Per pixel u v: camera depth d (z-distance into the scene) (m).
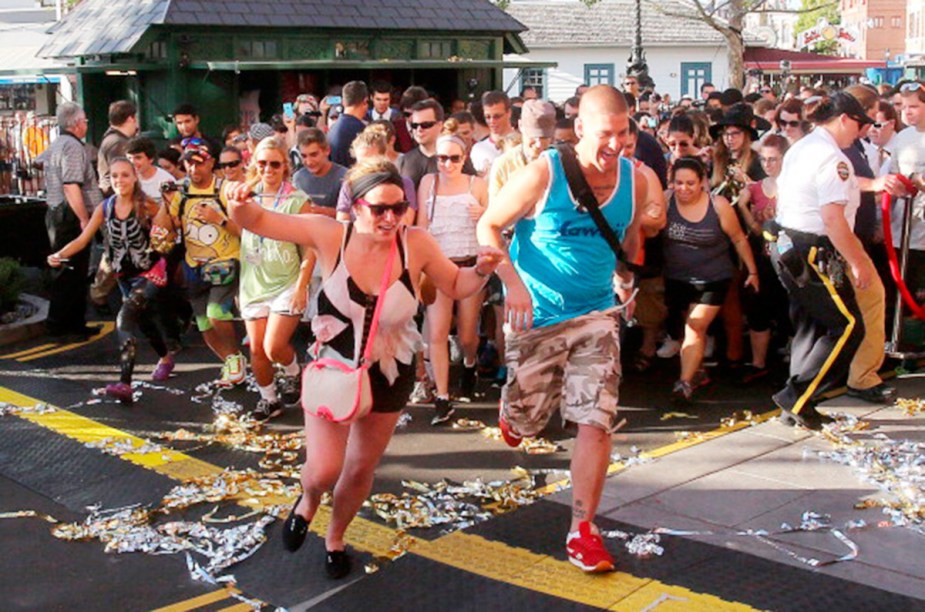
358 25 15.26
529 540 5.27
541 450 6.59
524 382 5.05
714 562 4.95
